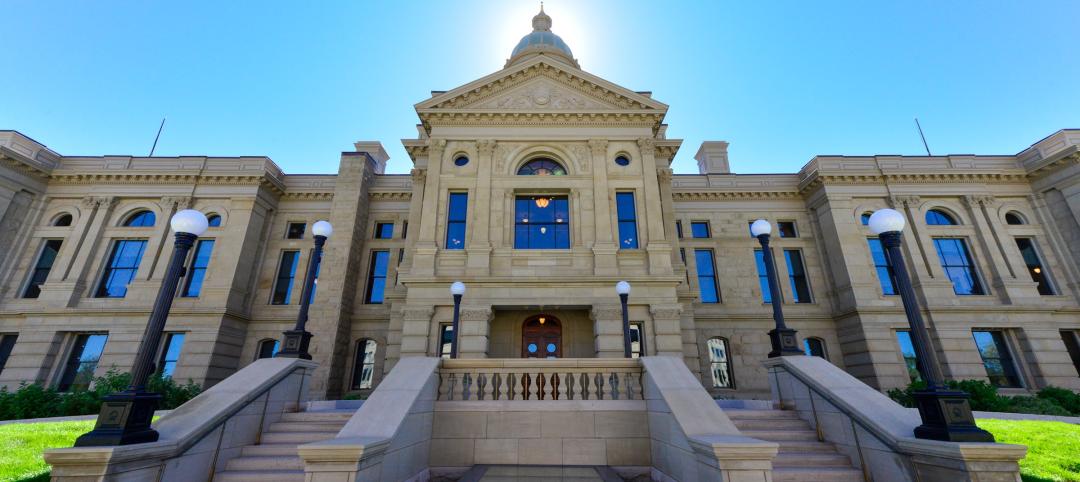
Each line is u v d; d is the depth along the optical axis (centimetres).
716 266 2761
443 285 1872
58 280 2430
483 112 2197
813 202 2792
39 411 1698
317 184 2953
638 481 856
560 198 2136
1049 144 2550
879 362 2286
